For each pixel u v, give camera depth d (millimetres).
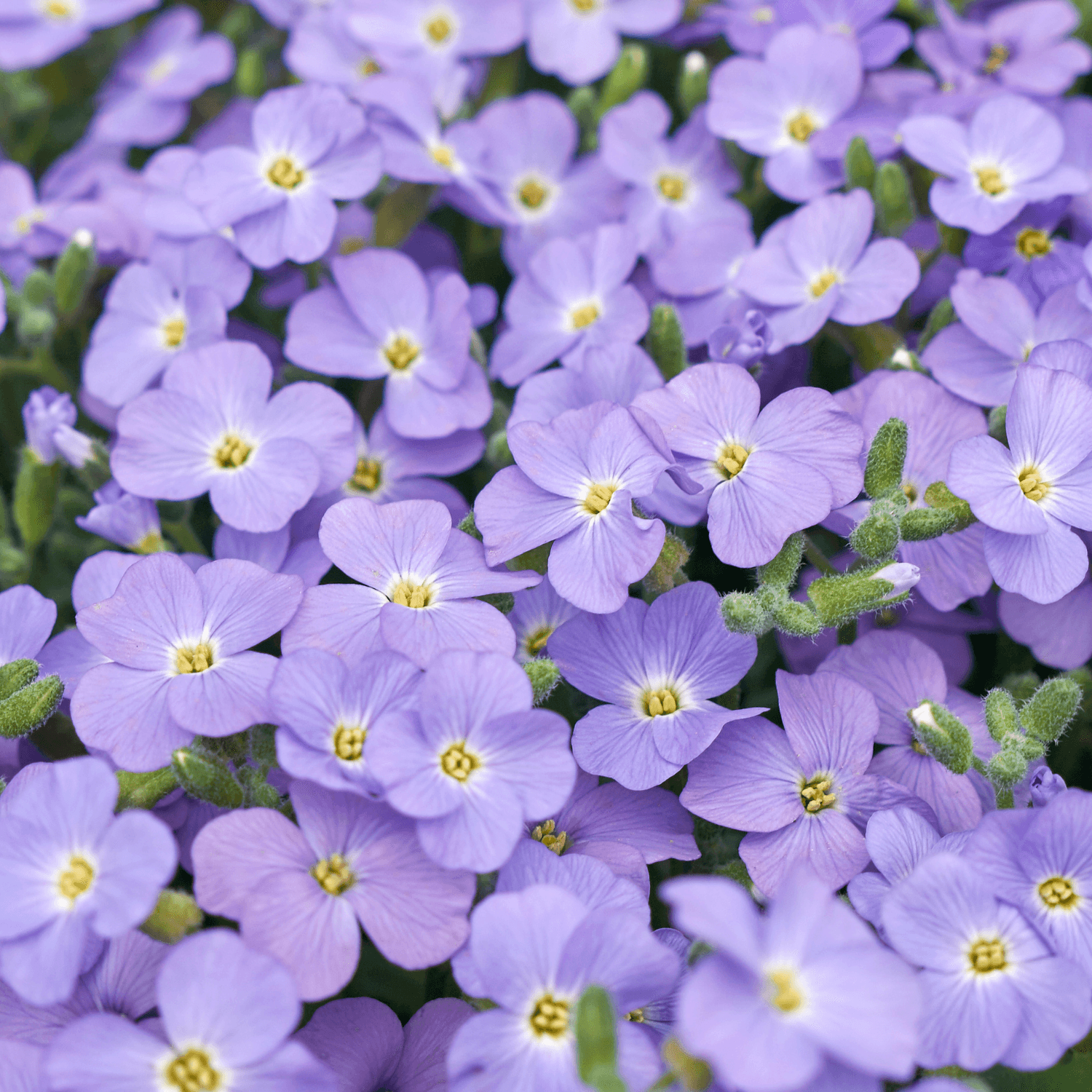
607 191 253
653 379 218
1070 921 193
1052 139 231
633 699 204
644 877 197
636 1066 184
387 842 190
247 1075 182
